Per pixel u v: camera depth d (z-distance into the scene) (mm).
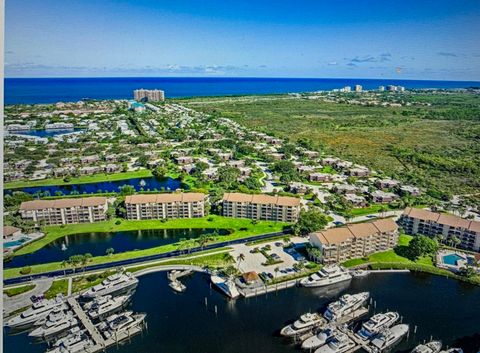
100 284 150500
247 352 121750
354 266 171125
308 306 144625
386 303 146625
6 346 124812
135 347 123312
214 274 161375
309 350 122562
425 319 137375
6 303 142250
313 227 194500
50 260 174750
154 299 147875
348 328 132875
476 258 172250
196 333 129750
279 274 162875
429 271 168125
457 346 124312
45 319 134250
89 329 130125
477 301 148875
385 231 183000
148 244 191250
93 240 195500
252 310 142000
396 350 123062
